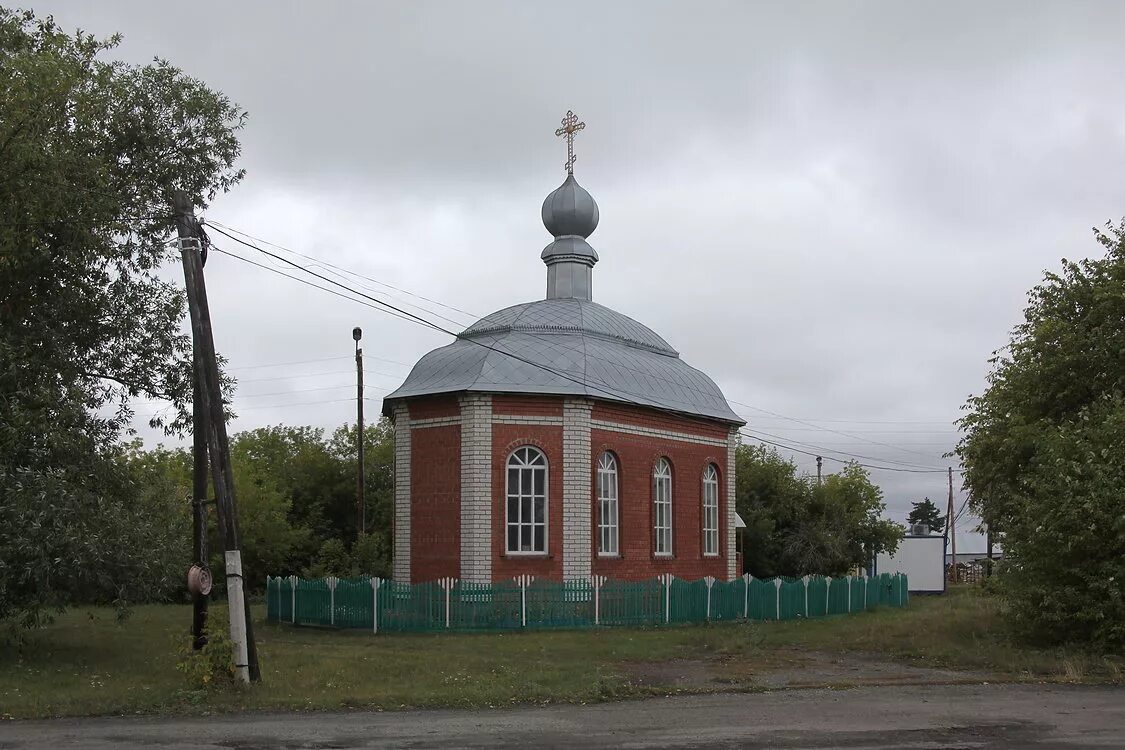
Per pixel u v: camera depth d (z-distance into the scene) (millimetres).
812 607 31562
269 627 26672
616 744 10883
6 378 17406
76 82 19625
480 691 14445
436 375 29453
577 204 36094
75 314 20188
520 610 25469
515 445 28078
